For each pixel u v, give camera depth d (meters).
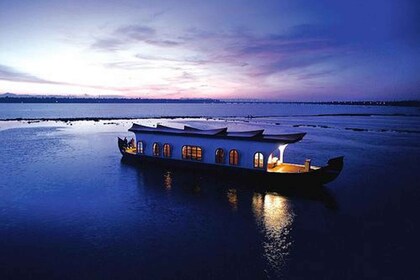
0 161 42.41
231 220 22.06
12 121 120.94
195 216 22.80
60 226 20.89
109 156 46.38
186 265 16.17
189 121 141.50
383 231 20.50
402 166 41.28
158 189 29.14
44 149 53.22
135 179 32.69
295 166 31.64
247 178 30.88
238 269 15.88
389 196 27.81
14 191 28.67
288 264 16.39
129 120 140.50
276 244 18.58
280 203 25.53
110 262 16.38
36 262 16.28
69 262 16.31
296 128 104.75
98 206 24.83
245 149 30.80
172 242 18.70
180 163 35.59
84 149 53.41
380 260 16.84
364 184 31.80
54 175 34.69
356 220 22.31
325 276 15.34
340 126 114.00
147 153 38.75
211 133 33.59
